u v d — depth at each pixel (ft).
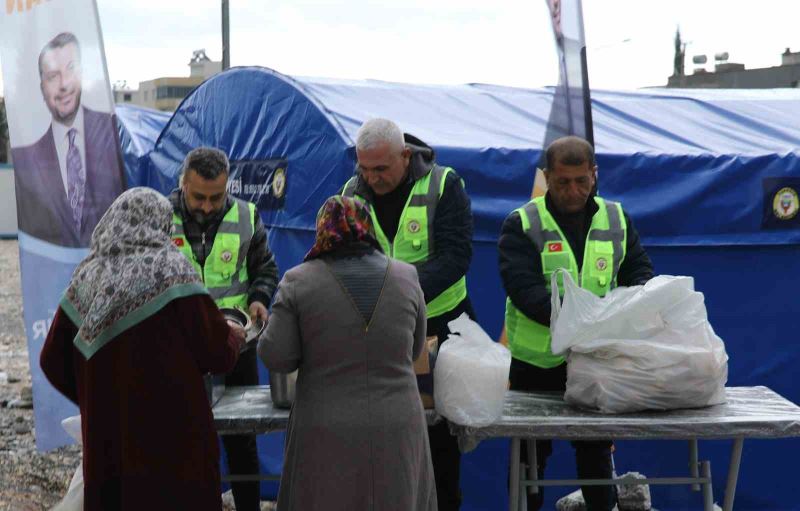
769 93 30.25
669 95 28.09
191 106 27.35
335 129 19.40
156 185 30.17
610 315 13.87
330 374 12.21
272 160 21.89
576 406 14.16
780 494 19.80
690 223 19.89
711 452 19.63
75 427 14.42
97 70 16.76
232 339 12.42
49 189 17.30
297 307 12.28
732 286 20.06
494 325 19.70
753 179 19.83
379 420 12.10
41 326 17.63
